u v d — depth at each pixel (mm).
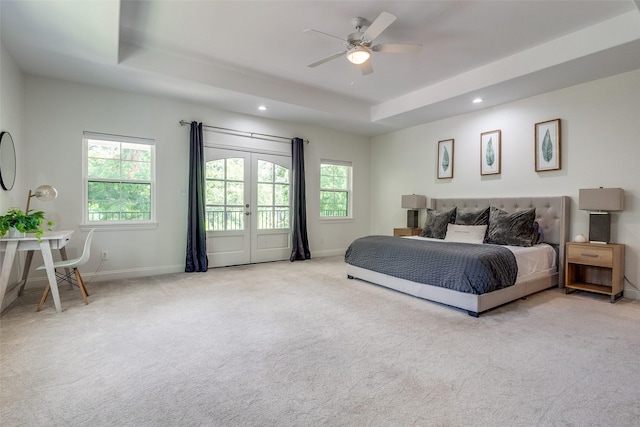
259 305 3230
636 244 3520
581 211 3939
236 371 1954
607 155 3730
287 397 1691
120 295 3551
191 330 2582
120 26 3154
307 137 6090
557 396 1704
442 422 1499
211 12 2896
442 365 2029
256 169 5523
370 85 4719
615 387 1789
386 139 6668
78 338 2408
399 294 3637
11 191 3350
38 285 3824
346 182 6816
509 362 2068
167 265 4699
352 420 1512
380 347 2287
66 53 3221
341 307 3174
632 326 2689
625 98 3592
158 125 4566
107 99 4195
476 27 3119
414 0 2703
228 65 4059
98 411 1565
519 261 3385
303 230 5938
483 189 4988
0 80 2992
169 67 3771
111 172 4320
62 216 3939
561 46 3316
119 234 4328
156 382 1827
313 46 3545
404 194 6297
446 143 5504
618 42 2943
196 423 1484
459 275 2963
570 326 2686
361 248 4164
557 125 4117
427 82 4582
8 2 2361
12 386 1771
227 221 5270
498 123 4785
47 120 3836
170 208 4699
